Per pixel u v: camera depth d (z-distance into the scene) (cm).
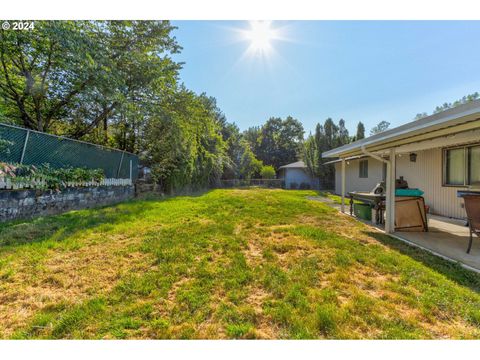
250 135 3372
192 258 296
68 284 229
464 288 226
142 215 553
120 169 841
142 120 940
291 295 213
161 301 203
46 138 546
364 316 184
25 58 679
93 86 687
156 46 908
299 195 1173
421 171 725
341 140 1689
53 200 548
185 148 1070
